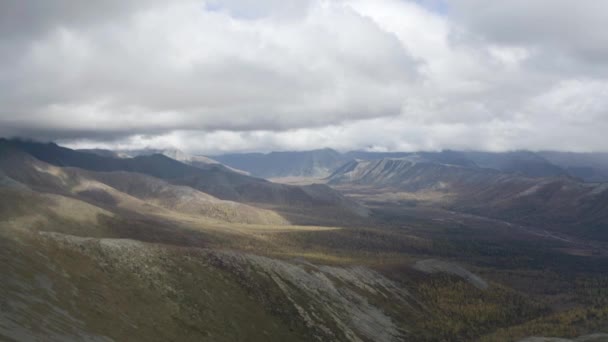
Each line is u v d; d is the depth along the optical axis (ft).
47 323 208.03
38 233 314.55
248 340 342.44
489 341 558.97
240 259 467.52
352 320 494.59
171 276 359.25
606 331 555.28
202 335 309.63
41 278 254.27
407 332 540.93
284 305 433.89
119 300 288.71
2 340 165.27
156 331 277.23
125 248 358.84
